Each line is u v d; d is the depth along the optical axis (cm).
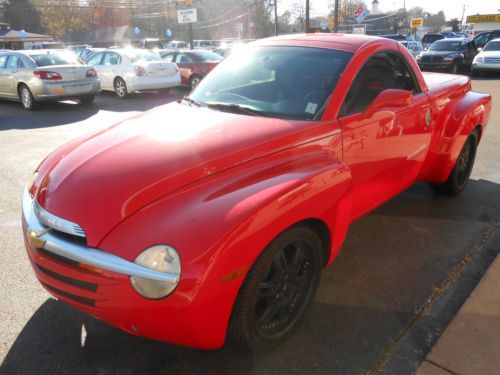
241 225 213
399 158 369
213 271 206
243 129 280
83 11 7650
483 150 695
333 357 257
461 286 328
